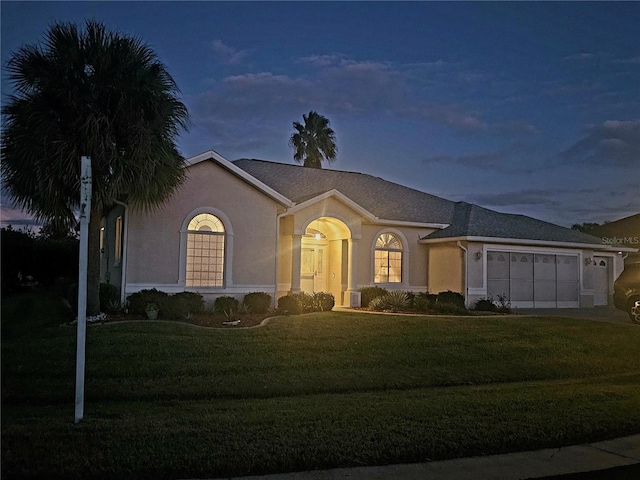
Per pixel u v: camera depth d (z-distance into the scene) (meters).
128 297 16.33
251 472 6.05
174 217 17.33
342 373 10.76
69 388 9.14
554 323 16.70
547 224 26.98
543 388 10.47
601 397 9.70
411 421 7.83
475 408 8.65
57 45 13.62
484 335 14.35
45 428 7.03
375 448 6.70
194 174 17.69
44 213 14.16
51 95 13.36
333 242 22.22
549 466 6.59
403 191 27.19
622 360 13.33
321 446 6.67
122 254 16.70
